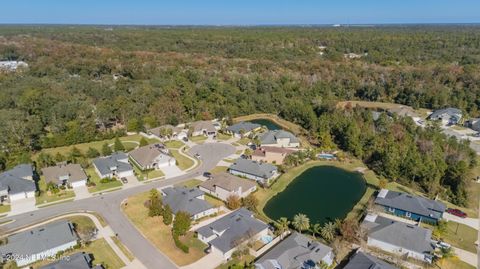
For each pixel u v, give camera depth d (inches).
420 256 2026.3
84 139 3966.5
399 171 3144.7
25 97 4626.0
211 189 2810.0
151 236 2234.3
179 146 3946.9
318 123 4379.9
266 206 2704.2
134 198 2726.4
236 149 3882.9
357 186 3061.0
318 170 3383.4
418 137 3740.2
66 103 4520.2
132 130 4394.7
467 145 3563.0
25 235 2076.8
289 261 1919.3
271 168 3169.3
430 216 2420.0
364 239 2190.0
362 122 4306.1
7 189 2637.8
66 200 2687.0
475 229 2375.7
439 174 2965.1
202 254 2064.5
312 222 2472.9
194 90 5531.5
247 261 2006.6
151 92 5265.8
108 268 1931.6
